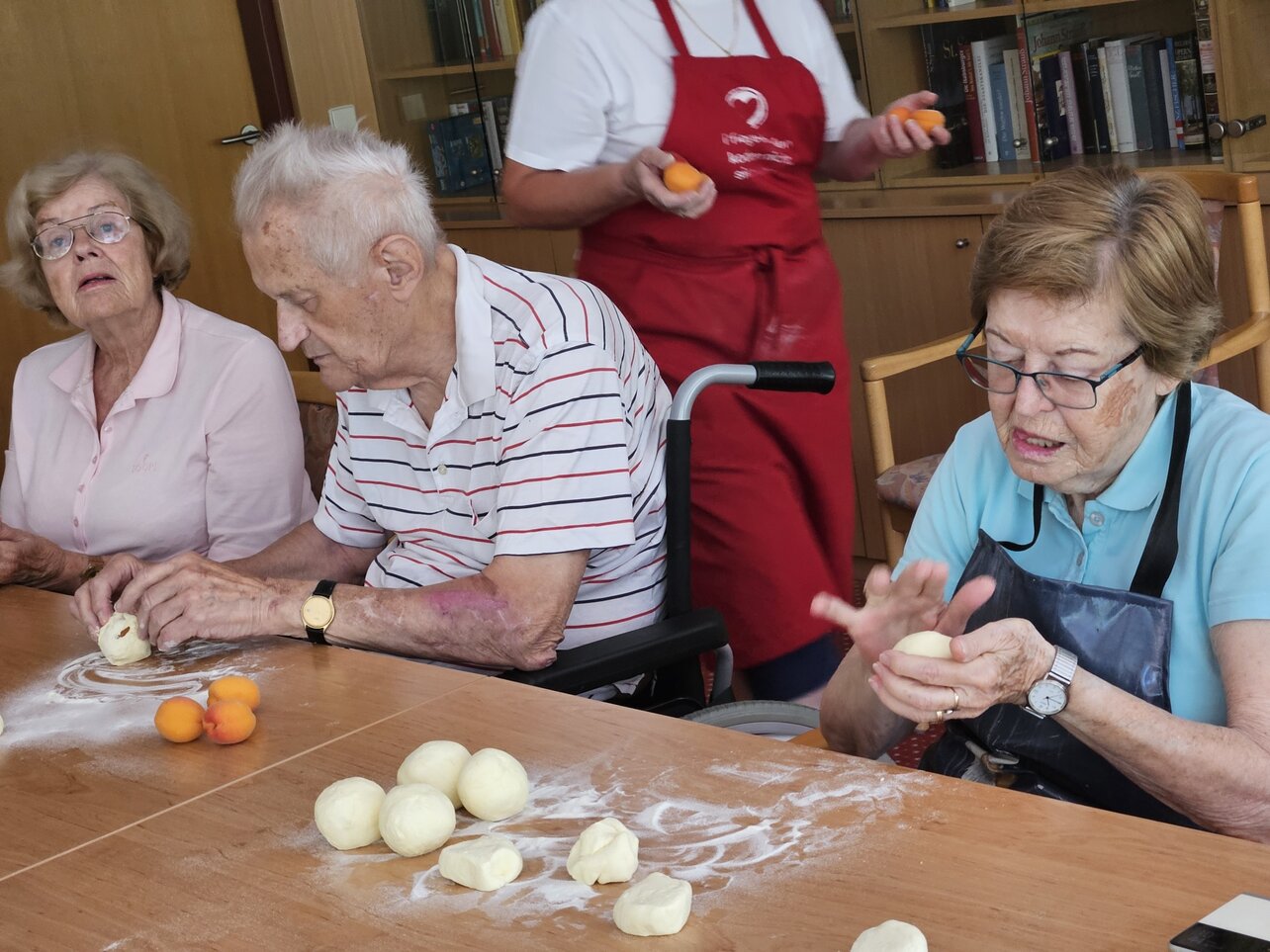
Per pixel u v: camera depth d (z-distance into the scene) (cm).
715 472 213
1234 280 271
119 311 205
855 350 339
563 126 213
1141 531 127
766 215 215
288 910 101
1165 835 96
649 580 177
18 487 223
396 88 425
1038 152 313
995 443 139
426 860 106
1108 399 120
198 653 159
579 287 171
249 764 127
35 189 204
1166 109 296
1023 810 101
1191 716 124
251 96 445
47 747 136
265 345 214
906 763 256
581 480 161
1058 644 125
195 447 211
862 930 90
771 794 109
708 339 216
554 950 92
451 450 169
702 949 90
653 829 106
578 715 128
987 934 88
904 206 316
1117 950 85
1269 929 82
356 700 139
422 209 157
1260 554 116
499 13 391
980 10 308
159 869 110
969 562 135
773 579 215
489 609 158
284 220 151
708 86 210
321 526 193
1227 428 122
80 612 168
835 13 327
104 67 420
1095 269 116
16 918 105
